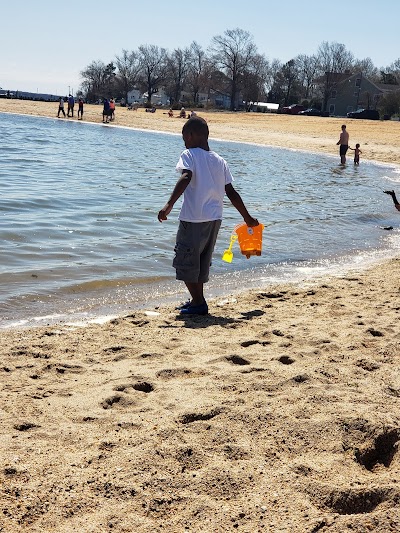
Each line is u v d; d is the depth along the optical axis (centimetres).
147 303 707
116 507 282
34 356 507
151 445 333
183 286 784
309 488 297
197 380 446
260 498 289
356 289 779
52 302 692
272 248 1045
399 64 13638
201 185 611
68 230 1047
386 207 1574
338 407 383
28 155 2345
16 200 1275
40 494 289
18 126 4438
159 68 13812
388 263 969
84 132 4266
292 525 269
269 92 13275
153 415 380
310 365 480
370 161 3156
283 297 739
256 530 266
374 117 9069
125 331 586
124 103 12562
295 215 1374
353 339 552
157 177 1895
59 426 367
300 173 2323
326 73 11625
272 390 421
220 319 633
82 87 14875
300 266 930
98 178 1770
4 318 628
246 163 2625
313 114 10312
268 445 340
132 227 1107
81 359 501
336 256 1015
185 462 320
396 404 394
